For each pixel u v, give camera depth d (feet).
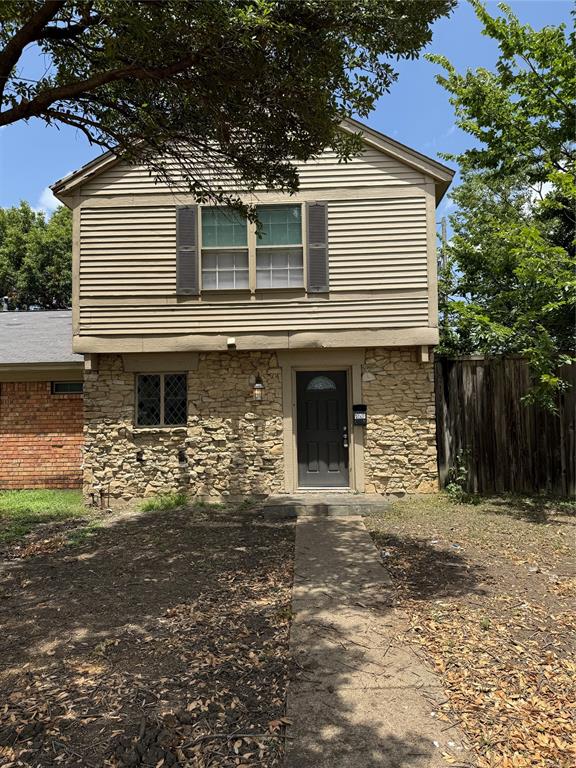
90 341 29.12
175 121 18.44
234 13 12.87
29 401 34.55
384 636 12.43
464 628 12.83
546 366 25.13
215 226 29.50
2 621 13.43
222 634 12.57
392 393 29.19
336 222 29.04
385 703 9.61
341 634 12.55
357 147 18.94
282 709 9.43
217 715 9.25
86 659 11.36
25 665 11.13
